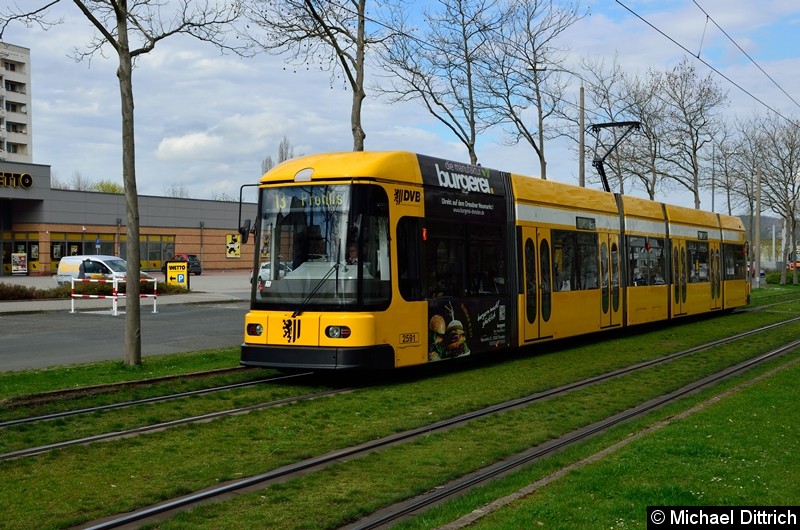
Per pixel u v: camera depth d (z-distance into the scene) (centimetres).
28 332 2188
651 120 4044
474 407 1168
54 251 6675
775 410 1020
